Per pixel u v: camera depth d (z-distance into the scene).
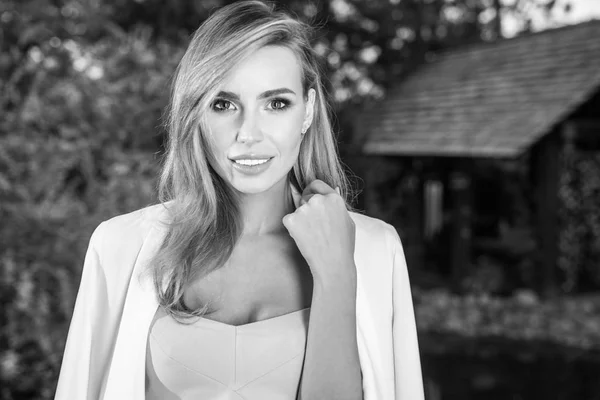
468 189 10.99
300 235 1.48
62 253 4.84
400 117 12.74
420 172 12.20
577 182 10.99
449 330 8.24
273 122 1.46
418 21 17.19
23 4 6.39
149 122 5.63
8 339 4.90
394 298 1.69
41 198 5.28
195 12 12.80
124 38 6.33
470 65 13.34
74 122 5.59
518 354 7.12
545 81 10.45
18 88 5.98
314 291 1.48
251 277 1.59
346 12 16.44
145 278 1.53
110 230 1.62
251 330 1.51
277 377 1.51
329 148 1.68
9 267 4.75
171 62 6.08
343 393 1.45
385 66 17.27
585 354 7.12
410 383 1.66
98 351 1.56
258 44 1.42
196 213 1.53
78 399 1.52
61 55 6.03
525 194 11.98
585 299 9.80
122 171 5.15
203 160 1.52
